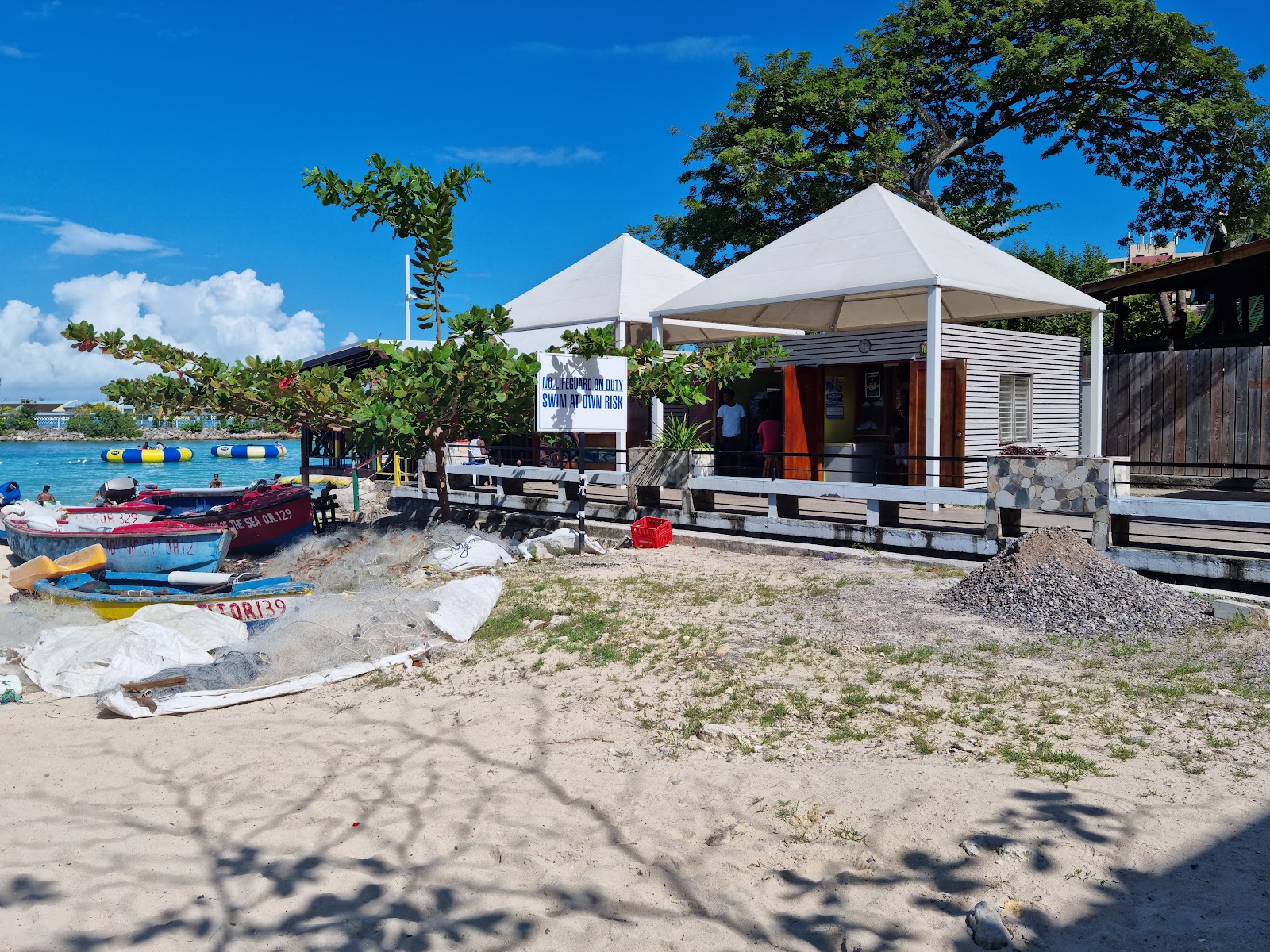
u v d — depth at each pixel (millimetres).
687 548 12453
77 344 12016
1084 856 4012
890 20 28172
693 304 14445
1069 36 25734
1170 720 5453
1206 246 30688
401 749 6027
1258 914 3504
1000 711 5777
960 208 29406
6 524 14820
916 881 3992
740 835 4523
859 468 16234
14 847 4855
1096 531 9195
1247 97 25703
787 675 6703
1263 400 16000
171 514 16641
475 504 16078
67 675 8078
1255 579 8188
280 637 8156
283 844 4766
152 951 3832
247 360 12297
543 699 6730
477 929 3893
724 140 27734
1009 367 16422
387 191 12250
